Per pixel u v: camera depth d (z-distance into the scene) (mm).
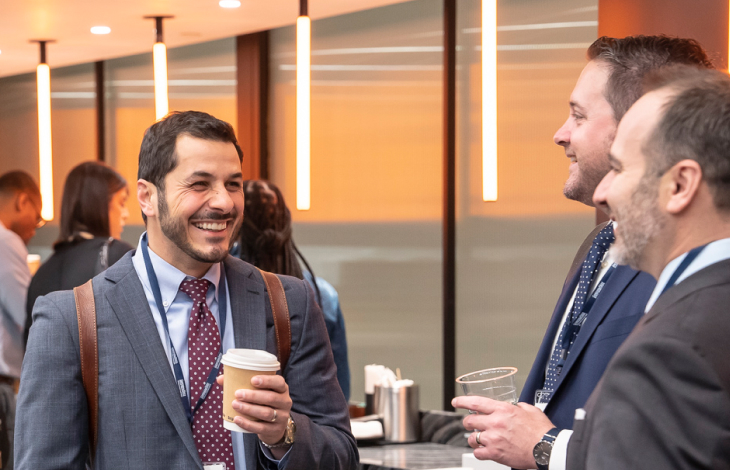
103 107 5488
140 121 5316
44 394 1441
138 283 1540
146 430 1443
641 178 1024
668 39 1436
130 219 5387
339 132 4320
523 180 3629
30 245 5973
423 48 3967
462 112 3812
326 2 3828
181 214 1465
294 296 1647
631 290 1417
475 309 3789
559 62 3508
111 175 3191
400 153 4074
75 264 3027
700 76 1034
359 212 4246
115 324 1501
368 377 3443
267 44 4605
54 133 5805
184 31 4422
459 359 3844
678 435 888
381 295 4152
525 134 3621
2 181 3689
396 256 4098
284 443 1456
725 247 981
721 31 2570
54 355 1460
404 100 4055
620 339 1395
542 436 1284
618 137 1072
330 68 4340
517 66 3641
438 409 3922
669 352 913
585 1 3416
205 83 4914
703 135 976
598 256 1573
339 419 1626
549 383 1534
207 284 1556
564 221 3502
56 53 4988
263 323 1575
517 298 3650
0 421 3359
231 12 3994
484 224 3750
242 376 1338
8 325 3420
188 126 1497
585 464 1058
